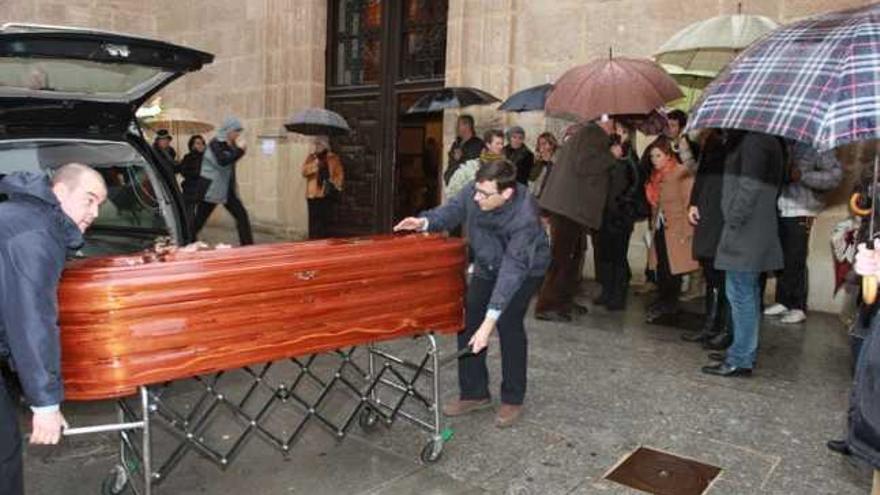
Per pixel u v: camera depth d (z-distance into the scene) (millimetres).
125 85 3998
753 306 4473
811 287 6613
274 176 11211
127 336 2355
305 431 3664
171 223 4410
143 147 4402
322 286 2783
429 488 3090
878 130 2102
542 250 3613
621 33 7582
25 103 3754
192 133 10883
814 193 5867
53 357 2145
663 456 3402
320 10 10641
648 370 4645
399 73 9953
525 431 3672
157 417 3154
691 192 5262
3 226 2107
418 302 3102
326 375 4535
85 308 2297
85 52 3314
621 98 5227
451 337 5391
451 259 3195
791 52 2498
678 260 5688
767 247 4328
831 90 2268
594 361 4824
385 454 3420
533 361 4809
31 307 2092
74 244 2271
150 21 13445
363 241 3150
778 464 3326
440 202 9172
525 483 3137
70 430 2377
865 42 2309
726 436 3629
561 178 5656
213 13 12188
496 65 8445
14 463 2211
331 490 3061
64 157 4086
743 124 2412
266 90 11148
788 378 4527
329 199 9328
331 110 10805
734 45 5387
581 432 3660
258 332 2637
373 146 10344
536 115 8164
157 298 2398
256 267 2604
